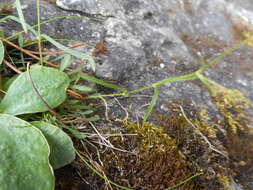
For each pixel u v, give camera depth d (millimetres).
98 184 118
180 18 218
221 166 139
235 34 235
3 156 98
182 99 160
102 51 158
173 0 227
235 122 167
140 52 169
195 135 143
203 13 240
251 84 199
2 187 92
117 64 156
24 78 116
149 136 133
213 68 201
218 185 134
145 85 158
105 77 151
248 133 166
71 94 129
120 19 176
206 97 170
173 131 141
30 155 101
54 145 110
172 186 125
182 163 131
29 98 114
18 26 149
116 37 167
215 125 156
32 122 111
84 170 118
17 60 137
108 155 123
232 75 201
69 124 126
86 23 166
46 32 154
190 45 209
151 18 194
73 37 159
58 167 110
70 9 167
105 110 138
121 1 183
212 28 232
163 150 130
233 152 156
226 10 250
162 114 146
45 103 113
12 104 113
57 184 114
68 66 146
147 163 126
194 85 174
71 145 111
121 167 123
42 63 131
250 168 153
